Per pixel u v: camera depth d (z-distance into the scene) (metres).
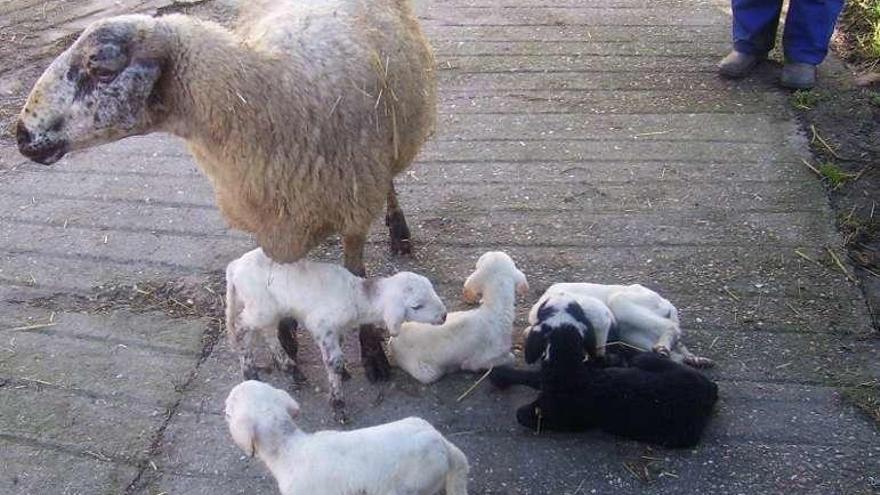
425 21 4.20
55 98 1.90
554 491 2.04
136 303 2.58
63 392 2.32
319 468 1.86
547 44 3.93
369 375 2.30
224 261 2.72
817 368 2.31
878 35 3.70
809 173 3.01
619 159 3.12
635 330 2.31
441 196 2.96
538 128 3.31
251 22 2.33
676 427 2.09
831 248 2.68
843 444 2.12
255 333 2.28
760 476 2.06
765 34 3.53
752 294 2.53
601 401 2.09
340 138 2.07
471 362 2.29
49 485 2.10
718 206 2.87
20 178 3.14
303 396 2.29
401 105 2.22
